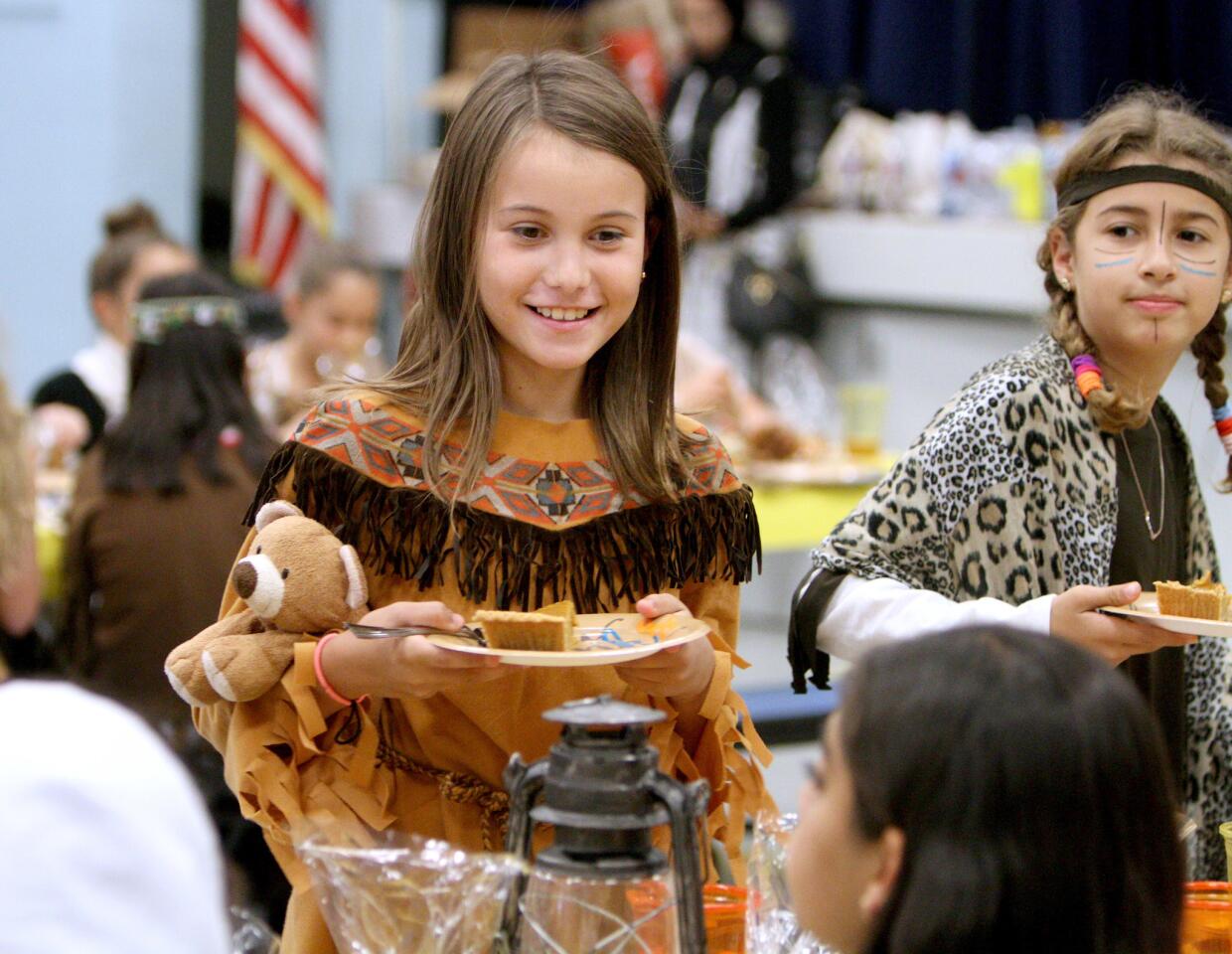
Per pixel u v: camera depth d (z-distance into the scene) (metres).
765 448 11.89
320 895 3.89
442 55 21.66
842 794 3.12
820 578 5.23
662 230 4.82
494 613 4.00
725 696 4.65
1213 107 8.09
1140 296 5.17
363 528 4.56
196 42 20.16
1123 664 5.30
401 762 4.66
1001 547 5.16
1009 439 5.16
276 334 15.18
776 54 16.62
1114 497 5.28
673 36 18.31
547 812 3.64
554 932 3.60
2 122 19.69
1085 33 8.55
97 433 12.20
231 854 6.91
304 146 20.58
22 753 2.84
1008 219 16.20
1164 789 3.08
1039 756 2.95
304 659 4.31
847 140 17.22
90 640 8.91
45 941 2.71
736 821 4.72
